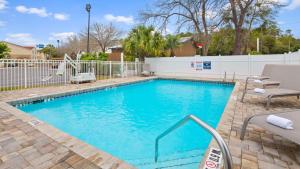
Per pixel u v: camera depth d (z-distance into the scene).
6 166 2.40
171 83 13.41
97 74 12.66
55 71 9.88
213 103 7.64
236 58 13.38
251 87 8.89
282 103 5.82
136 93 9.79
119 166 2.37
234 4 15.80
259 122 2.90
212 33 17.75
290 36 31.48
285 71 6.08
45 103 6.84
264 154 2.69
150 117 5.84
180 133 4.43
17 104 6.01
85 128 4.91
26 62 8.52
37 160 2.52
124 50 16.92
